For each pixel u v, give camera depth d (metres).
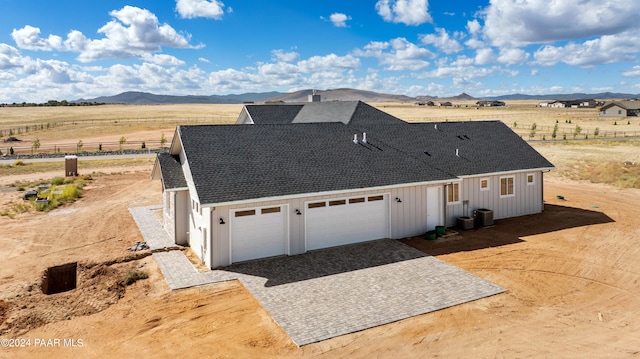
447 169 21.03
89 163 44.72
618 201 26.16
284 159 18.11
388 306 12.20
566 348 10.11
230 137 18.61
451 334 10.74
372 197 18.23
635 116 111.81
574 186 31.33
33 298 12.86
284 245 16.58
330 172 17.95
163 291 13.38
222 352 9.98
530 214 23.23
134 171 39.56
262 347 10.17
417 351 9.99
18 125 93.94
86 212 24.03
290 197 15.96
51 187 30.05
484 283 13.87
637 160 38.75
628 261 16.00
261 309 12.16
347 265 15.49
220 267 15.30
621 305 12.43
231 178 16.08
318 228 17.14
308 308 12.09
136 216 22.86
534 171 23.08
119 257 16.38
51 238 18.97
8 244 18.05
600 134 69.56
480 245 17.95
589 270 15.12
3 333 10.84
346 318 11.48
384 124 24.89
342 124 22.98
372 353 9.90
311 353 9.88
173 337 10.68
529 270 15.12
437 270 14.99
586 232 19.73
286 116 30.56
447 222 20.58
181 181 17.94
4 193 28.84
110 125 90.88
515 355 9.83
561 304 12.48
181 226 18.19
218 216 15.14
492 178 21.86
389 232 18.67
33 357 9.83
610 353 9.89
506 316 11.71
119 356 9.88
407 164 20.06
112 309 12.25
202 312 11.98
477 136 25.59
